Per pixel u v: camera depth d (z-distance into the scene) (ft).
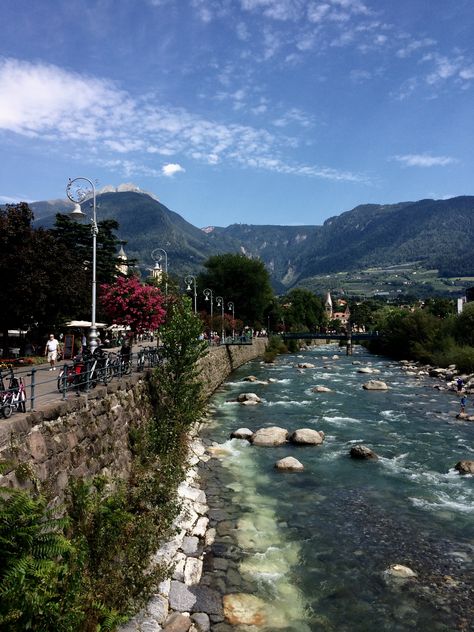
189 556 36.29
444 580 33.86
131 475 46.75
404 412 95.20
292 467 58.65
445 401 108.37
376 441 72.59
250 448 68.85
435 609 30.58
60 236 174.09
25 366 84.53
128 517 30.89
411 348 223.71
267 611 30.27
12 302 91.40
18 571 18.31
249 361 220.64
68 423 35.58
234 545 38.96
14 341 128.26
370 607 30.78
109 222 181.78
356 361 227.40
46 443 31.32
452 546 38.91
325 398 112.57
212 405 102.27
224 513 45.47
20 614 18.16
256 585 33.17
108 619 23.86
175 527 39.42
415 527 42.52
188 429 65.16
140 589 28.43
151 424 55.21
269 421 86.89
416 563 36.24
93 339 58.03
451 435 76.18
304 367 191.93
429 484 53.72
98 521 29.01
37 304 92.43
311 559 36.86
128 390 54.08
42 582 20.08
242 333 250.16
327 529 42.11
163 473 44.98
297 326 433.48
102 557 27.63
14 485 26.16
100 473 39.93
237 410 97.35
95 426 41.24
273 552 37.86
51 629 19.97
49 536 20.66
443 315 381.40
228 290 294.25
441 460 62.75
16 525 20.11
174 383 63.16
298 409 98.43
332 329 516.32
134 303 83.97
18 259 89.04
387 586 33.14
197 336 64.75
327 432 78.59
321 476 56.49
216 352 139.95
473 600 31.48
